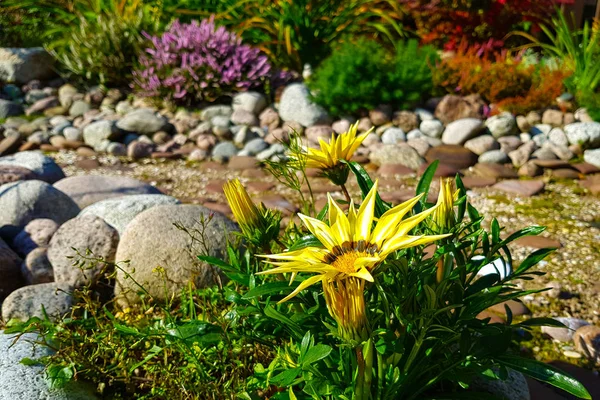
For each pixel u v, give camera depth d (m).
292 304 0.78
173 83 2.26
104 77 2.46
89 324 0.90
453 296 0.75
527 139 2.01
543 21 2.65
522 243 1.53
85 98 2.41
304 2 2.50
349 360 0.72
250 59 2.36
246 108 2.25
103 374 0.86
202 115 2.24
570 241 1.53
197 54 2.30
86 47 2.48
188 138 2.15
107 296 1.21
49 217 1.42
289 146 0.80
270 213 0.75
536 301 1.33
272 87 2.37
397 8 2.66
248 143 2.06
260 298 0.81
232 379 0.79
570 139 1.99
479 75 2.15
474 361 0.73
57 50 2.72
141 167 1.98
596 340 1.14
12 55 2.54
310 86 2.22
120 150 2.08
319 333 0.72
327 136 2.08
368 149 2.03
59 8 2.88
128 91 2.46
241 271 0.79
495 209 1.69
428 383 0.73
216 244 1.16
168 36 2.34
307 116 2.15
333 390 0.69
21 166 1.62
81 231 1.25
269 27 2.55
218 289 0.97
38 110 2.39
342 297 0.56
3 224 1.40
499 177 1.87
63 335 0.85
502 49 2.55
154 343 0.88
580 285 1.38
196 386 0.80
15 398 0.79
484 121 2.07
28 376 0.83
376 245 0.55
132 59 2.47
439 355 0.76
